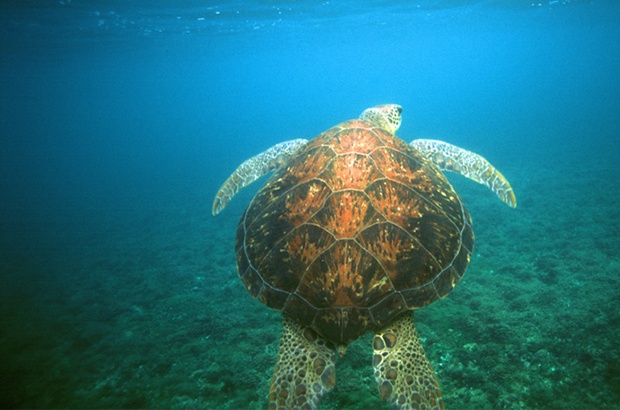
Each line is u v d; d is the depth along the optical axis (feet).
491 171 15.28
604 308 22.65
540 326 21.91
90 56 130.21
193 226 55.26
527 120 132.57
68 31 86.43
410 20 124.16
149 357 24.79
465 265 10.71
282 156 17.87
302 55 217.36
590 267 27.68
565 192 45.98
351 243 9.80
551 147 78.23
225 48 147.84
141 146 276.82
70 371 24.50
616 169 52.21
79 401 21.52
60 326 30.63
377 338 9.85
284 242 10.54
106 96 366.63
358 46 200.13
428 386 9.29
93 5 66.80
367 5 92.07
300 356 9.87
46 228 64.95
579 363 18.88
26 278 42.45
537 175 56.75
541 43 289.33
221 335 26.16
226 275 36.32
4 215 78.54
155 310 31.37
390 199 10.77
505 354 20.25
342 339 9.37
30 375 24.57
